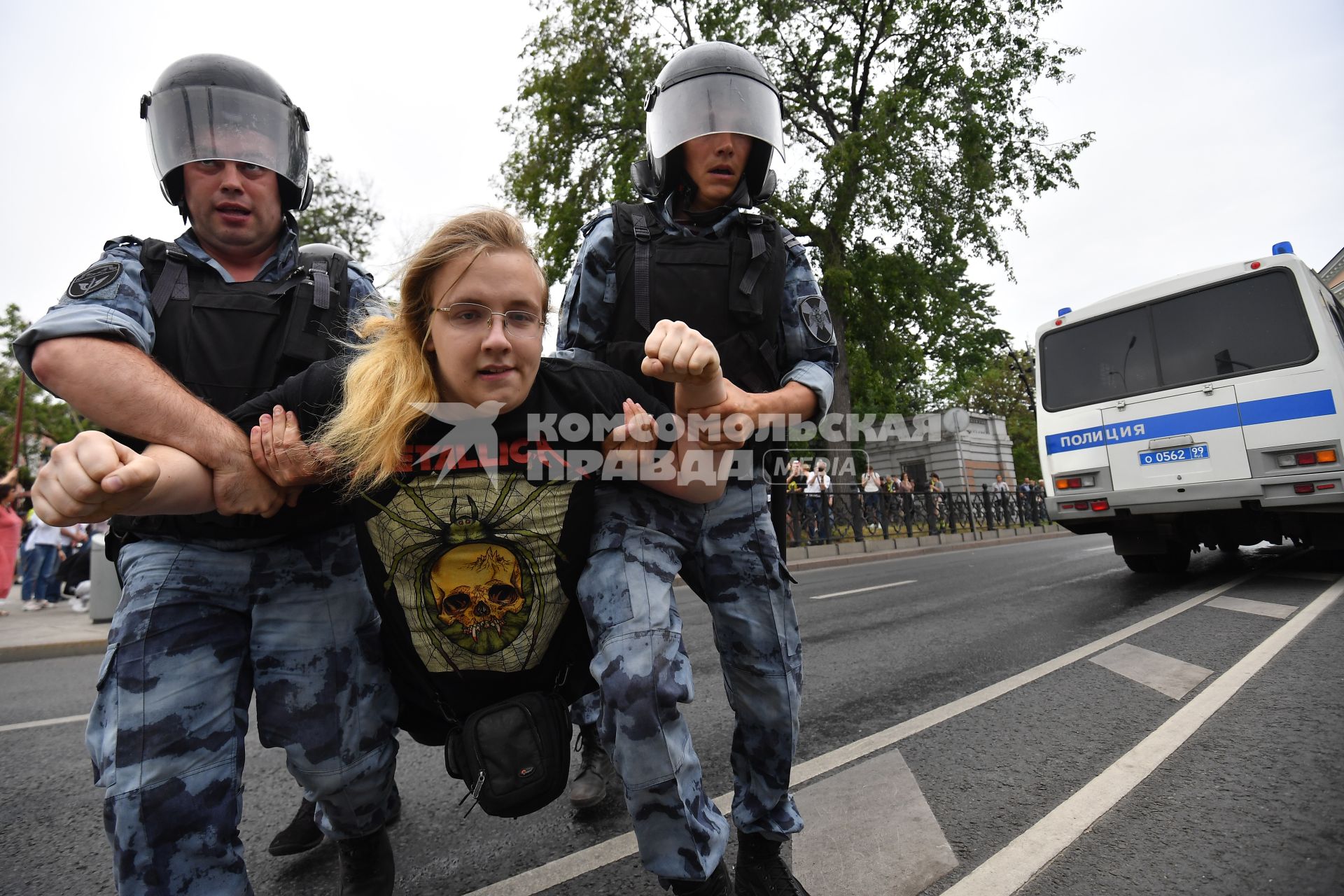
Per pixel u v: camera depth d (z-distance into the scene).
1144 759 2.32
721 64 1.71
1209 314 5.98
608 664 1.25
